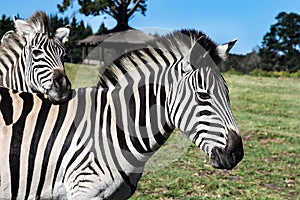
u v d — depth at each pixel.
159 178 7.51
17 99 3.51
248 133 11.49
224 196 6.84
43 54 5.54
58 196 3.40
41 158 3.33
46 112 3.45
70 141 3.34
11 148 3.34
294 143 10.73
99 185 3.33
